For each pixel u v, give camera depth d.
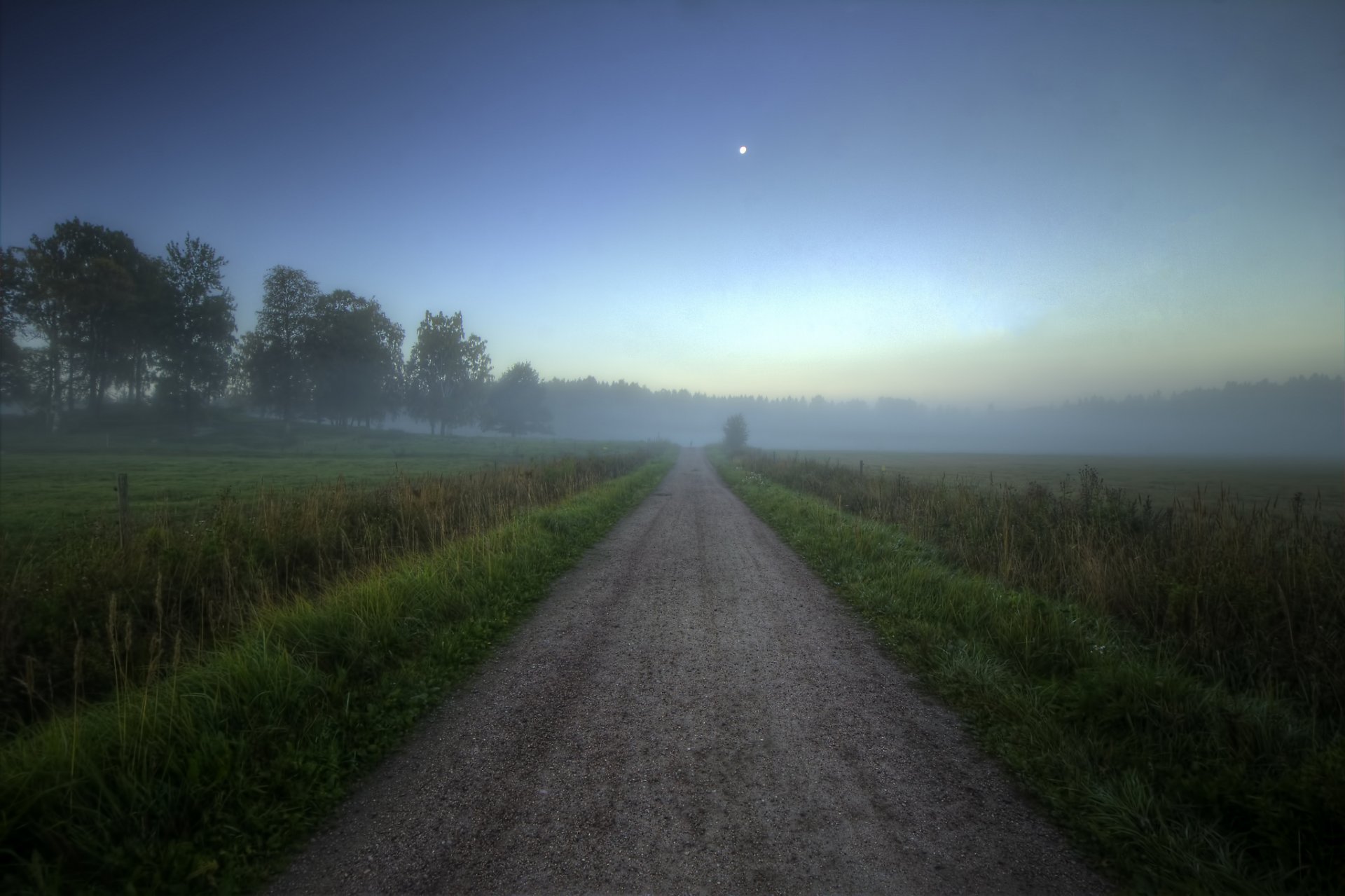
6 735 4.15
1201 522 7.57
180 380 61.09
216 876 2.74
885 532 11.05
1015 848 2.89
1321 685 4.50
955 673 4.98
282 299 65.31
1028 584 7.74
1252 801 3.02
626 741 3.93
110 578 6.05
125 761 3.22
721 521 15.23
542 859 2.78
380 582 6.38
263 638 4.91
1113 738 3.90
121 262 58.47
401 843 2.92
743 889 2.58
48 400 56.66
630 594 7.90
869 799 3.29
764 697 4.67
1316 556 6.23
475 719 4.27
